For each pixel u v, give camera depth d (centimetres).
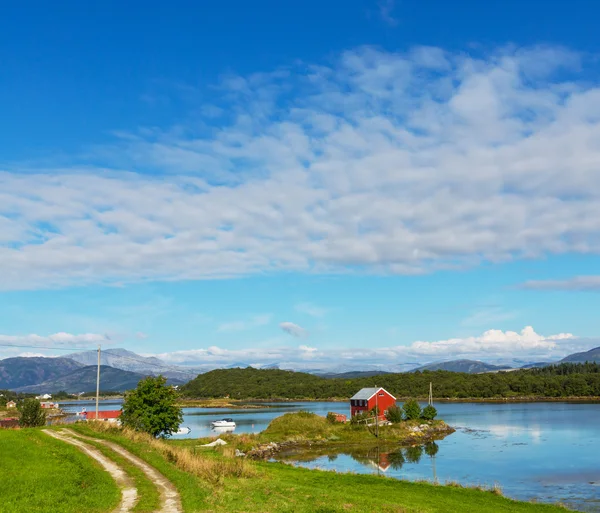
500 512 3716
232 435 8831
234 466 4006
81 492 2672
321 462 7231
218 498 2773
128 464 3641
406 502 3694
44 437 4619
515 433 10462
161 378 7006
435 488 4581
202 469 3553
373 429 10325
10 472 2983
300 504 2923
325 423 10731
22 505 2300
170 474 3294
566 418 13438
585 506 4769
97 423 5962
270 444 8512
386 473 6372
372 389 13062
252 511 2577
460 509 3666
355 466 6888
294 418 10594
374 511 2983
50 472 3078
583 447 8450
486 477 6141
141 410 6669
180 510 2444
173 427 6844
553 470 6550
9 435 4550
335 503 3094
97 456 3906
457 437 9994
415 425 10981
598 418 13300
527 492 5366
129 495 2733
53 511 2262
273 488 3406
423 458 7588
